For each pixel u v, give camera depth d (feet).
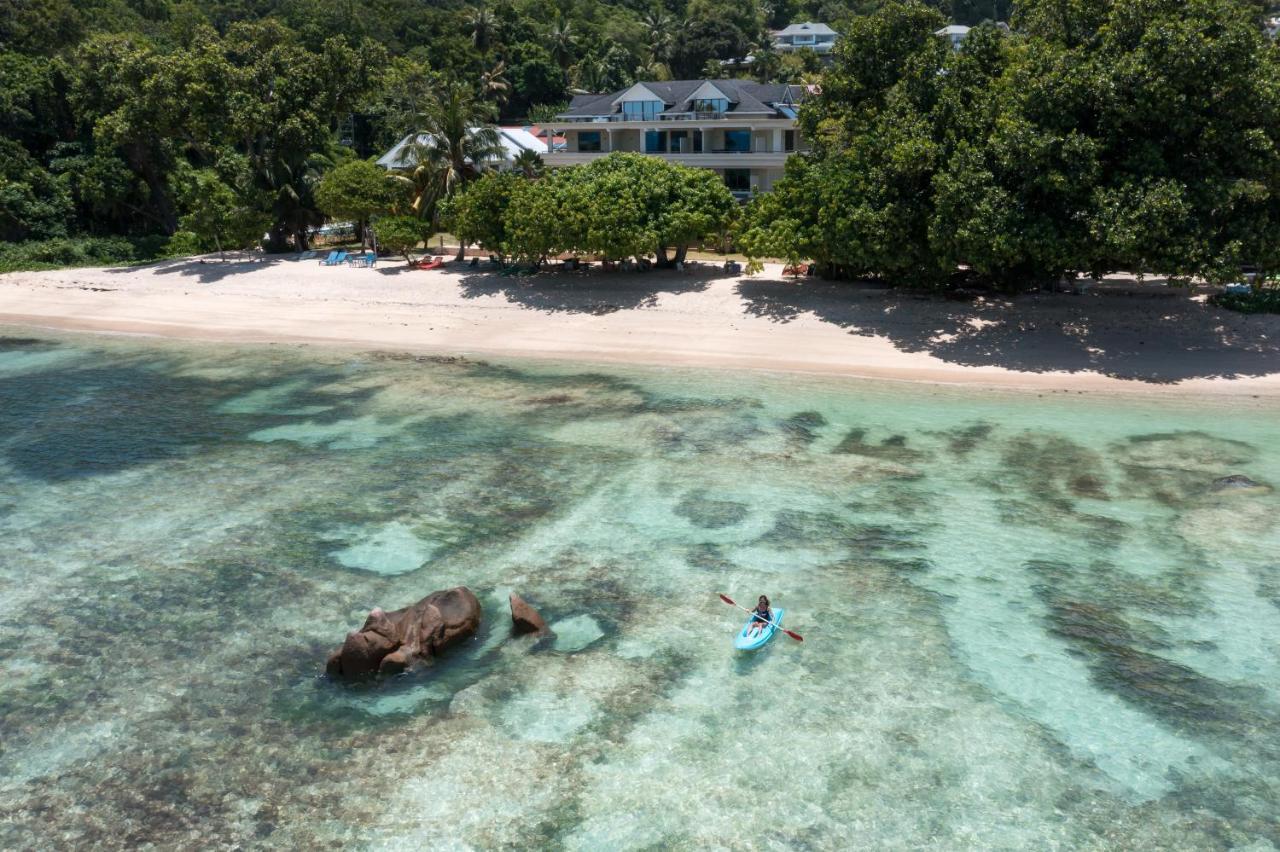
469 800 51.21
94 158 244.22
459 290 183.83
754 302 164.55
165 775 53.42
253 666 63.98
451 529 84.89
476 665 63.98
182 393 130.72
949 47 155.02
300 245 233.35
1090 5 135.95
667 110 254.06
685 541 81.92
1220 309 145.18
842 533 83.30
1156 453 101.55
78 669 63.62
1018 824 49.39
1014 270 156.35
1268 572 75.25
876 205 143.33
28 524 86.53
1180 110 122.01
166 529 85.30
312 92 219.41
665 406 120.47
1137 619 68.80
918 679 61.98
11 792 52.06
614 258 175.73
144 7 377.30
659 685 61.52
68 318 183.21
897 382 129.29
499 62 385.70
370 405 123.34
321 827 49.34
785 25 556.10
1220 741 55.72
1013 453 102.27
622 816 50.01
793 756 54.60
